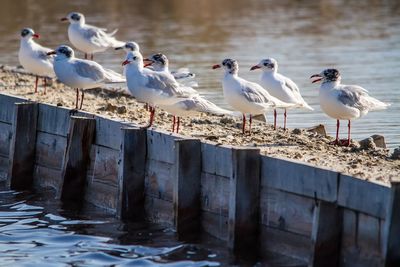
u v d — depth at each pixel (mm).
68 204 18906
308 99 26719
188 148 16312
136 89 18328
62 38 37438
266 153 16812
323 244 14055
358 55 34156
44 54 23828
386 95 27125
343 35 38906
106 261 15438
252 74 30125
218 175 16062
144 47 35531
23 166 20234
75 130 18688
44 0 49094
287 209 14922
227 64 18828
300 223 14695
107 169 18469
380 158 16969
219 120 20938
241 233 15359
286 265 14875
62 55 20422
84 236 16891
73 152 18781
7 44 36250
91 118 18812
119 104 22547
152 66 21016
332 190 14094
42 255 15836
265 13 45656
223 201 15992
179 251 15828
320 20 43281
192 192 16438
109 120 18406
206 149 16266
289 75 30453
